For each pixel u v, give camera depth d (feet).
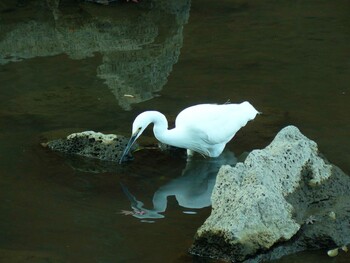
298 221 33.71
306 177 35.99
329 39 63.82
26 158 42.50
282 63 57.98
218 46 62.54
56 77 55.67
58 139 44.06
